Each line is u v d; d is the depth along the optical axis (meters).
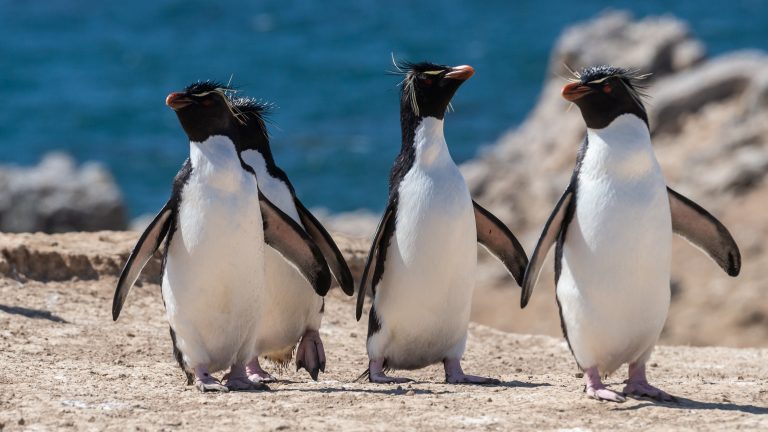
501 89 74.56
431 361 11.10
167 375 11.13
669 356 14.27
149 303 15.26
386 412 9.08
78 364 11.55
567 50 43.34
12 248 15.46
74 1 129.38
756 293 27.77
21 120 69.56
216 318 10.05
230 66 91.12
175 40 105.81
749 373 12.65
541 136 40.47
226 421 8.70
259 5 126.50
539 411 9.15
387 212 10.63
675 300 28.39
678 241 31.16
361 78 82.31
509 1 126.38
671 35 41.84
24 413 8.98
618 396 9.45
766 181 32.28
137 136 65.00
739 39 97.81
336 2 127.50
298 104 73.06
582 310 9.54
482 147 59.34
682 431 8.42
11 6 126.56
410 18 115.56
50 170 29.61
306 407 9.27
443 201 10.41
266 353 11.70
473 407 9.29
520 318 28.69
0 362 11.33
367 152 58.75
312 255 10.61
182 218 9.91
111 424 8.62
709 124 36.69
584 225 9.45
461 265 10.55
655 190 9.38
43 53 98.31
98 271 15.77
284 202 11.38
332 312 16.02
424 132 10.58
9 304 14.25
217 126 9.95
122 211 29.08
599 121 9.46
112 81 84.12
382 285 10.78
